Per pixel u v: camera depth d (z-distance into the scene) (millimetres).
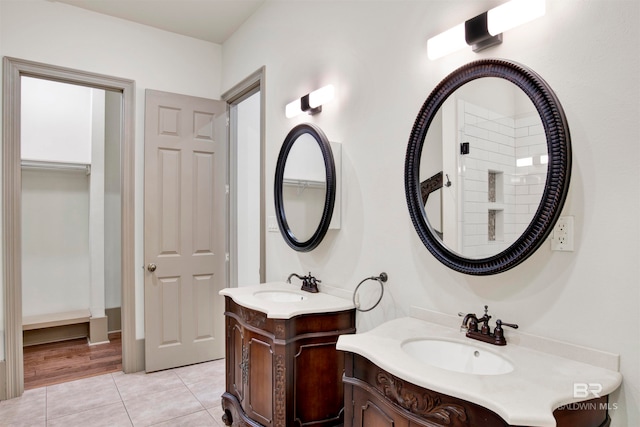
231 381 2428
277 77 2867
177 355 3330
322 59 2422
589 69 1246
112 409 2574
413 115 1840
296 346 1938
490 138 1485
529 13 1349
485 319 1460
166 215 3311
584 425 1075
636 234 1144
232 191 3730
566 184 1266
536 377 1131
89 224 4125
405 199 1865
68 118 4012
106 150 4305
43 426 2350
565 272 1297
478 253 1511
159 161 3293
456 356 1470
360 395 1414
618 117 1183
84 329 4137
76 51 3047
